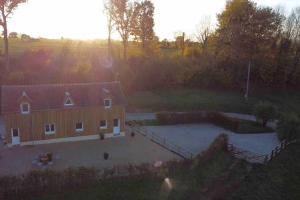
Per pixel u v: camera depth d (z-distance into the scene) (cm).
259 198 2506
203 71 6262
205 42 7056
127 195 2306
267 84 6438
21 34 9419
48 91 3406
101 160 2920
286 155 3372
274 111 4388
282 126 3831
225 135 3412
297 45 6706
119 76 5472
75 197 2239
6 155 2986
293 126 3753
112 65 5847
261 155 3241
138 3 6228
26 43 7962
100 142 3453
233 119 4384
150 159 2983
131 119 4394
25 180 2198
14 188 2158
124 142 3475
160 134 3878
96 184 2388
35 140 3306
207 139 3784
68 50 6425
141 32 6500
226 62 6562
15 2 4984
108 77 5456
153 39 6919
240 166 3008
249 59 5884
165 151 3231
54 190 2272
